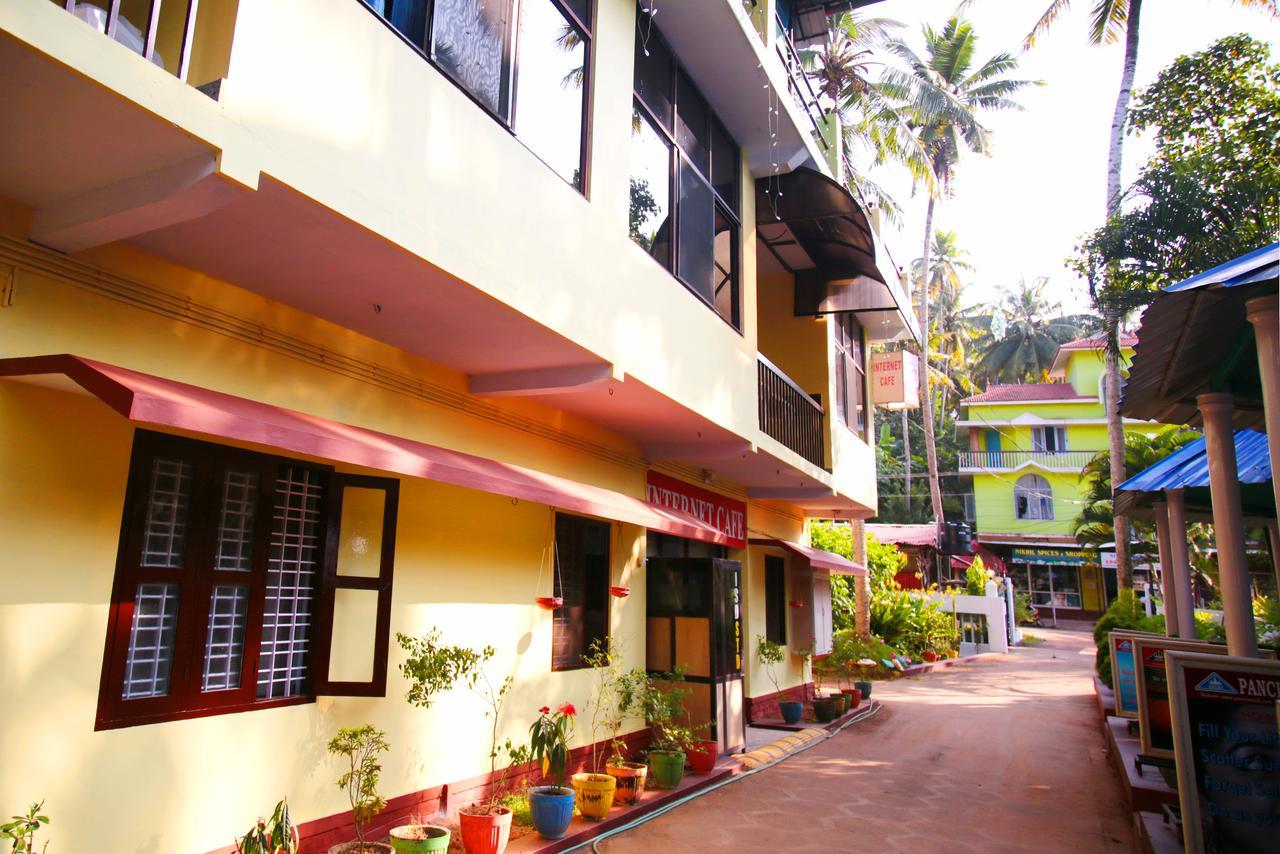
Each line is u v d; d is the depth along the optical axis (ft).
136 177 12.79
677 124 28.94
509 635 24.95
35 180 13.00
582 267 21.50
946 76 93.97
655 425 30.40
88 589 14.40
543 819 21.48
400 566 21.04
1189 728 16.43
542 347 21.39
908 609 80.23
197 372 16.48
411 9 16.51
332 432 16.43
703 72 30.27
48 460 13.96
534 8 20.56
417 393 22.09
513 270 18.63
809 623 51.67
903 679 68.28
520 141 19.35
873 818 26.03
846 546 84.74
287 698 18.11
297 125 13.46
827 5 55.52
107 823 14.35
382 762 20.03
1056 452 125.70
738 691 35.35
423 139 16.22
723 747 33.19
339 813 18.83
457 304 18.37
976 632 92.38
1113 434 64.34
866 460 55.67
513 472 22.39
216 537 16.93
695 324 28.50
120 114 11.16
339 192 14.16
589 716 28.91
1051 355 153.17
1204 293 15.33
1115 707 37.73
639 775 25.90
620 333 23.21
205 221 14.44
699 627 33.30
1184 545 31.91
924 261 102.27
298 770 18.02
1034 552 123.95
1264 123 35.14
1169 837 20.31
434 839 17.57
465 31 17.92
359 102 14.76
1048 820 26.17
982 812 27.07
